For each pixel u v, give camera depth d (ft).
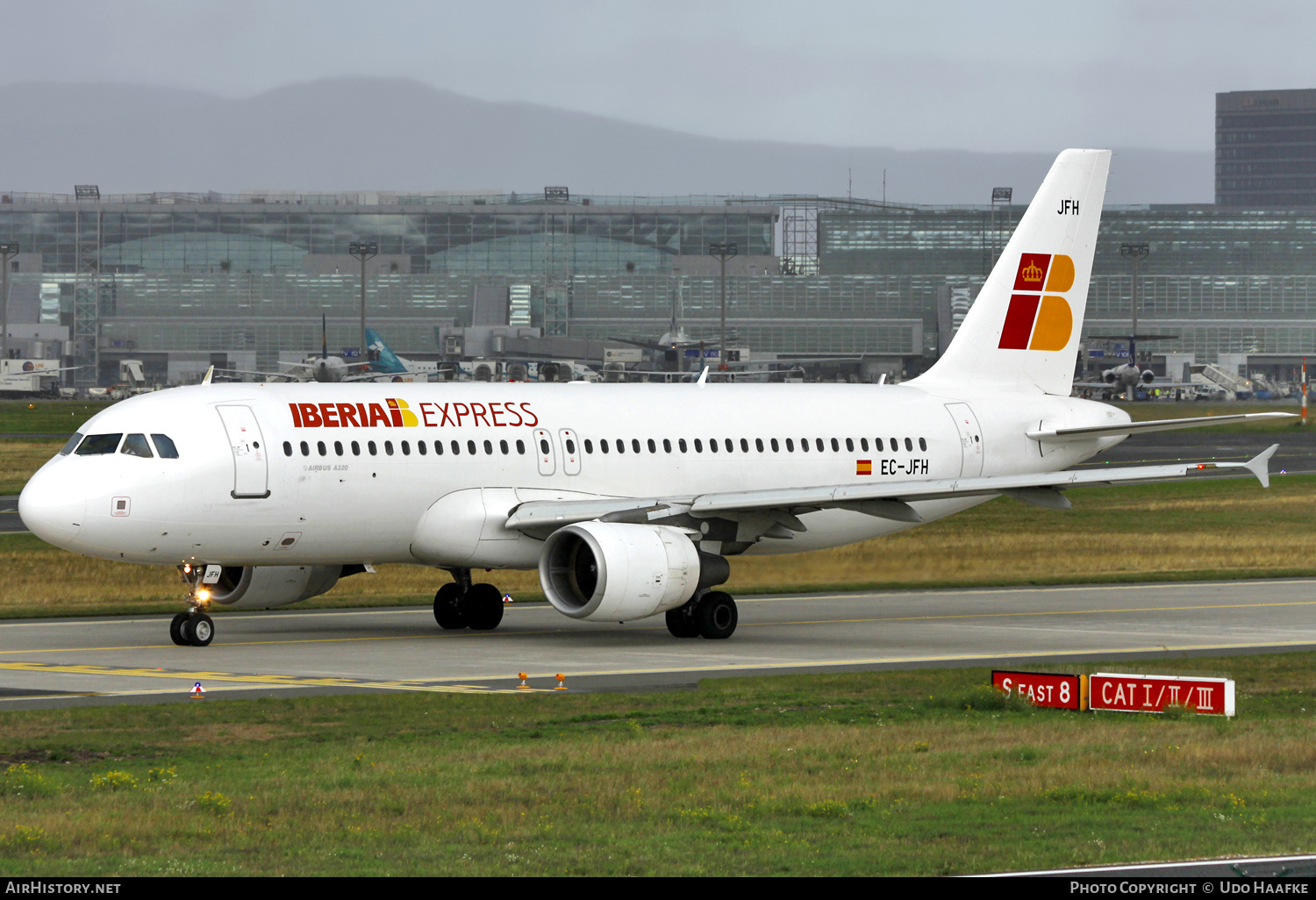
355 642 422.00
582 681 336.90
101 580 589.73
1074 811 197.77
